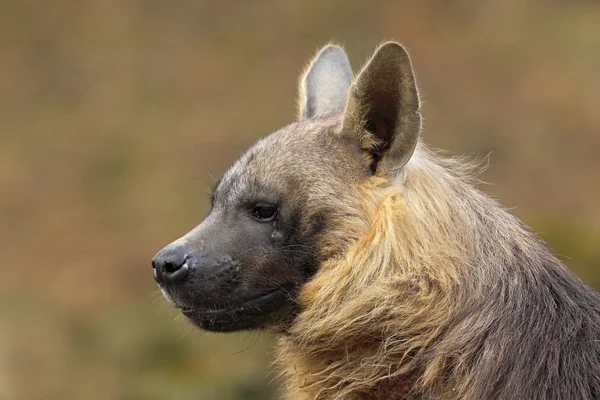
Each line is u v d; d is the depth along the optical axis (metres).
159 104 53.91
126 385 37.81
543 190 46.53
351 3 57.50
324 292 17.39
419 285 16.56
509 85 53.53
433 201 17.19
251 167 18.23
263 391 36.22
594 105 51.84
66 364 39.22
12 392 37.97
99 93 55.00
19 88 55.69
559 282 17.02
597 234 39.53
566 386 15.44
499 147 49.44
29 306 41.56
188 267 17.67
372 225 17.28
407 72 16.97
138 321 40.50
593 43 56.03
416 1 57.94
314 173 17.78
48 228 46.72
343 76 21.59
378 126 17.89
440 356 16.11
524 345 15.86
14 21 58.62
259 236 17.86
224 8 58.81
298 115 21.62
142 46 57.50
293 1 58.38
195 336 38.03
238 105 52.72
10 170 50.22
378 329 16.92
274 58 55.47
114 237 45.56
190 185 47.88
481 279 16.48
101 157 50.81
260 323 18.22
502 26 57.50
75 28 58.59
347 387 17.20
